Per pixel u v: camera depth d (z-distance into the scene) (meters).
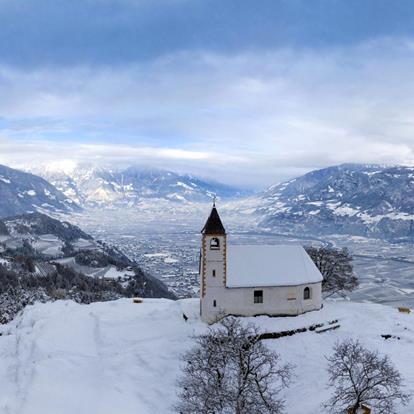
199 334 75.75
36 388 58.00
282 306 84.06
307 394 58.84
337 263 102.44
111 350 72.31
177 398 59.09
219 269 82.38
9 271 180.38
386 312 88.62
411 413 49.66
